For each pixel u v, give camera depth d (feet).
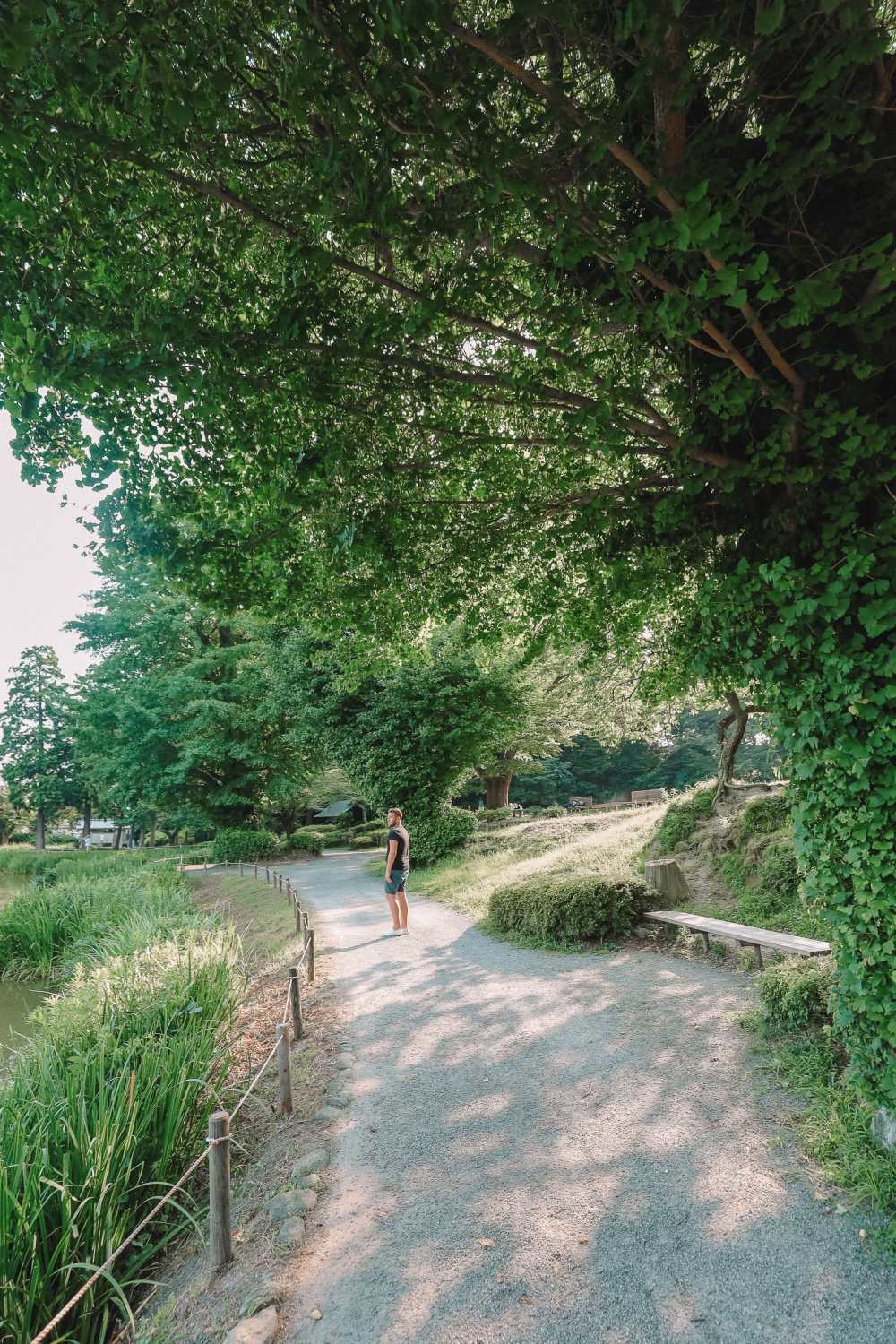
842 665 11.47
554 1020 19.97
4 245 11.94
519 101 11.07
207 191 11.60
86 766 106.01
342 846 117.19
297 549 18.60
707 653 15.48
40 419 14.39
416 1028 20.44
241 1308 9.97
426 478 18.42
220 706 84.58
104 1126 12.94
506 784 99.14
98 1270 9.61
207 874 77.15
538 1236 10.80
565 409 14.89
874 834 11.75
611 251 10.78
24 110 9.70
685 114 10.34
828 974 16.52
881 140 10.80
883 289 10.73
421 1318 9.37
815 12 8.17
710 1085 15.10
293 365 13.74
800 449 12.58
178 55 9.59
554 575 20.43
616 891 27.86
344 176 10.96
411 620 22.11
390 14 8.06
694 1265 9.91
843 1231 10.28
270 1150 14.74
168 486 16.24
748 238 9.73
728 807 37.63
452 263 13.23
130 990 20.33
